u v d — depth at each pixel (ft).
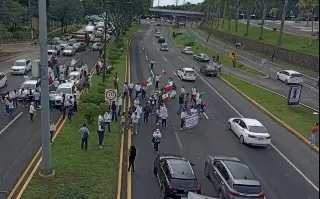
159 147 80.07
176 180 55.93
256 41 273.13
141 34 390.83
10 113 93.56
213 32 411.13
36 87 113.09
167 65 196.24
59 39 266.36
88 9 466.70
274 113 111.45
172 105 116.16
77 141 77.41
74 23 439.22
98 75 153.99
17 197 53.01
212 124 99.25
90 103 92.48
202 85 149.69
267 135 83.46
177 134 89.61
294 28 327.88
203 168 70.69
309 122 104.01
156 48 275.18
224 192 56.49
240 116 108.27
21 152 71.51
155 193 59.36
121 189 59.62
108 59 196.54
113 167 66.49
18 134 82.07
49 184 57.57
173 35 382.22
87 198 51.49
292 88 117.19
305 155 80.94
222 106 118.32
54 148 72.49
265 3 282.77
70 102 94.84
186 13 640.17
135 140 83.56
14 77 152.97
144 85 121.70
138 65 188.85
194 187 55.83
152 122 97.45
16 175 61.36
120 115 98.58
